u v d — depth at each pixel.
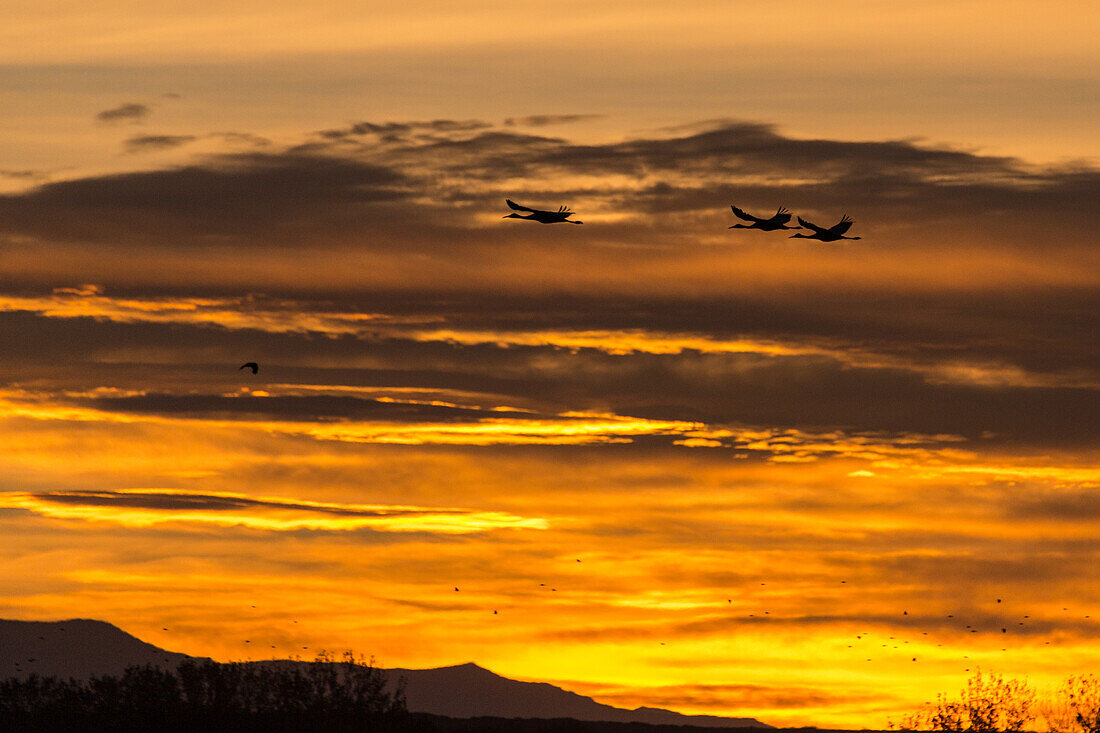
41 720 178.88
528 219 114.31
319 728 179.62
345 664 190.38
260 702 184.25
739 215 128.88
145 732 177.38
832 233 127.81
